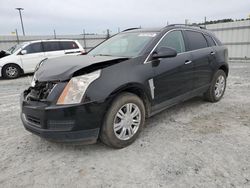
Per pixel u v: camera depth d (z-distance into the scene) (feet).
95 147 10.14
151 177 7.85
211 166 8.36
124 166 8.57
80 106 8.43
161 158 9.02
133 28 14.78
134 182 7.62
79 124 8.55
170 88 11.98
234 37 49.85
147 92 10.58
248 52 48.47
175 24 13.56
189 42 13.69
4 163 8.98
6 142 10.80
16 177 8.06
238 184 7.34
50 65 10.53
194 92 14.12
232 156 9.00
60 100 8.50
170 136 10.97
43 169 8.54
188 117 13.53
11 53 34.01
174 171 8.13
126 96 9.73
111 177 7.94
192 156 9.09
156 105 11.38
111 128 9.35
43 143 10.66
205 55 14.52
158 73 11.07
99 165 8.70
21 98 10.19
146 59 10.73
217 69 15.83
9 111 15.67
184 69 12.69
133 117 10.23
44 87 9.16
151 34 12.13
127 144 10.09
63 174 8.20
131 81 9.68
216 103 16.31
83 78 8.71
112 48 12.99
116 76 9.36
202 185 7.34
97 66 9.32
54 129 8.59
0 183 7.74
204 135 10.98
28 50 33.55
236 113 14.07
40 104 8.86
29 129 9.39
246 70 33.14
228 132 11.27
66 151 9.86
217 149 9.58
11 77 32.50
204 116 13.65
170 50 10.58
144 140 10.63
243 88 21.06
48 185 7.61
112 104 9.31
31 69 33.91
